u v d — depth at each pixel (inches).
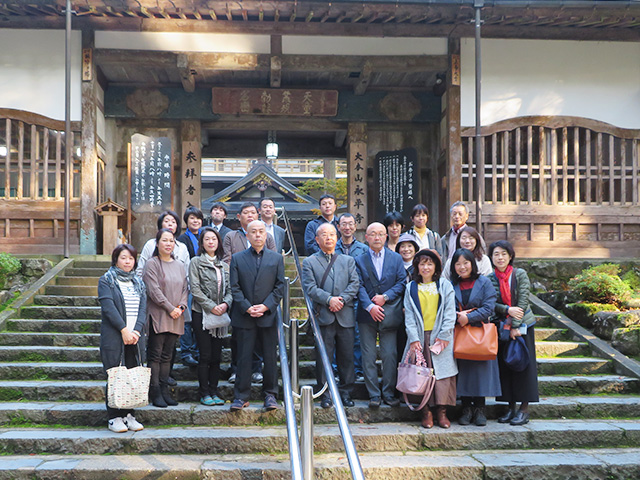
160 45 361.1
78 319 243.4
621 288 255.6
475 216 361.4
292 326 177.5
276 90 387.9
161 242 187.0
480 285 180.5
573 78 376.8
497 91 373.1
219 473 150.4
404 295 188.1
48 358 214.8
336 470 152.6
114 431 169.2
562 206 369.1
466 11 330.6
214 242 192.9
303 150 474.6
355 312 207.5
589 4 323.6
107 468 150.3
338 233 230.2
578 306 252.2
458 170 366.9
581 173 377.1
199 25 353.4
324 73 383.9
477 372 176.4
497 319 184.4
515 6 325.4
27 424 177.8
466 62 373.4
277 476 150.3
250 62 364.5
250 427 176.4
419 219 219.9
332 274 187.0
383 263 191.6
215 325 183.8
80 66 357.1
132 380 165.6
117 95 391.5
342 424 120.1
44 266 292.5
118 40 359.9
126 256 179.5
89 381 201.8
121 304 175.3
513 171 373.1
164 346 185.3
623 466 156.9
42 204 351.6
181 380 206.2
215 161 950.4
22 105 354.9
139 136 351.9
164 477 149.4
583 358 222.8
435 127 413.4
